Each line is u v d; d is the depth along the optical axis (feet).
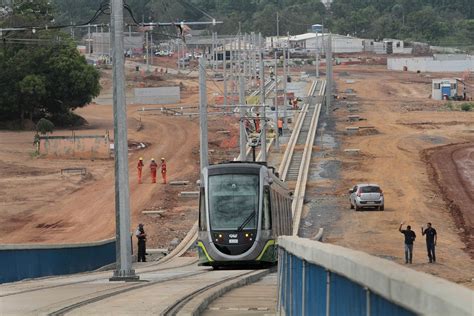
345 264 49.16
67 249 268.00
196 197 495.00
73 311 118.93
